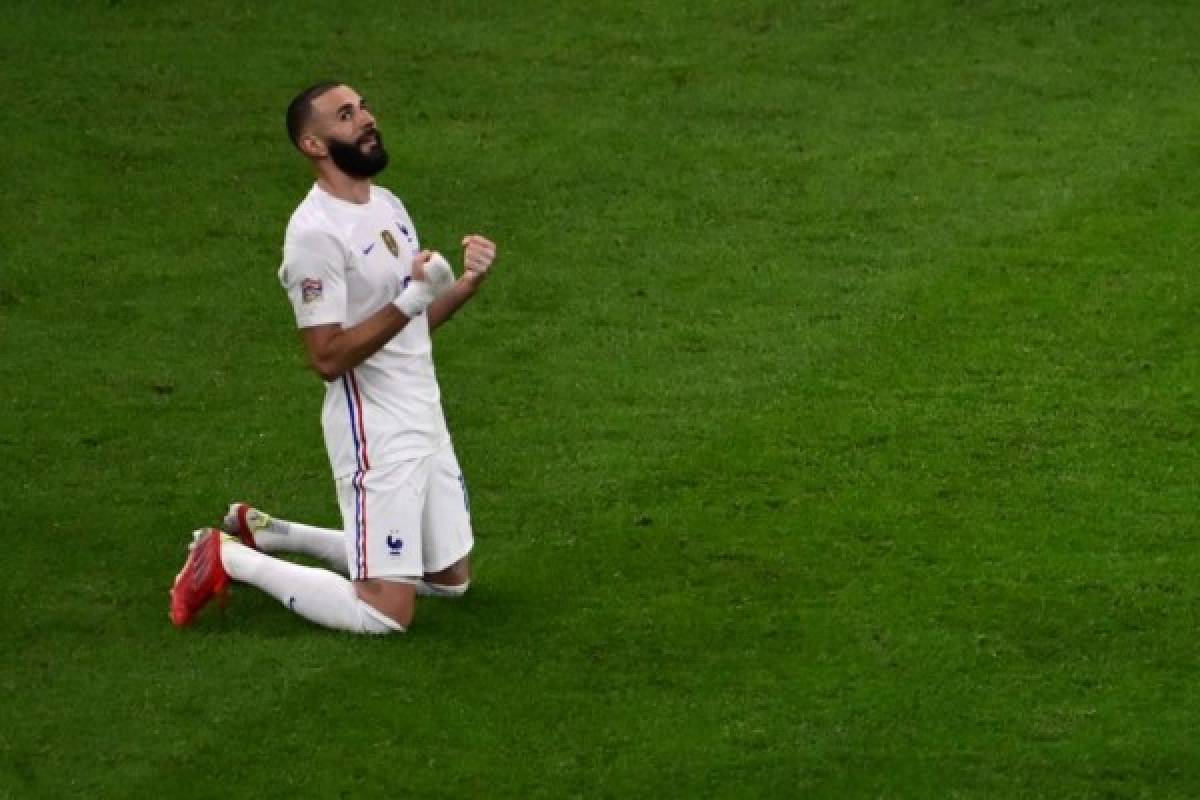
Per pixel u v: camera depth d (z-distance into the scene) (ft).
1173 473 113.80
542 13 183.32
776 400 123.65
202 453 118.83
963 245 144.05
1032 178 153.48
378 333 93.97
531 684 94.07
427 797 86.33
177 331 134.82
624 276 141.38
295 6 184.85
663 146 160.35
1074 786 86.38
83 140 161.27
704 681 94.22
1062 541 106.63
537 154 159.53
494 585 103.19
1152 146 157.69
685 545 106.83
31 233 147.74
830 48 175.83
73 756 89.20
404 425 96.58
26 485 114.52
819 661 95.76
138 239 147.43
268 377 128.77
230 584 100.01
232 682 94.38
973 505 110.73
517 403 124.26
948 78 170.19
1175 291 136.36
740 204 151.23
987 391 124.16
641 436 119.65
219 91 169.48
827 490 112.78
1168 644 96.73
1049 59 172.76
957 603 100.63
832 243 145.18
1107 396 123.13
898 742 89.45
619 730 90.53
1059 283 138.10
